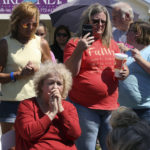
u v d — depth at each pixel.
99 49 3.66
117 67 3.60
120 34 5.21
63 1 10.80
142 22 4.07
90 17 3.65
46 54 3.70
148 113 3.91
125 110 2.12
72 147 2.95
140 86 3.87
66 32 5.92
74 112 3.04
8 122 3.48
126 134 1.89
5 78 3.44
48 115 2.82
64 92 3.03
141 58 3.80
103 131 3.70
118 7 5.18
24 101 3.00
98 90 3.56
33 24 3.47
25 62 3.49
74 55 3.45
